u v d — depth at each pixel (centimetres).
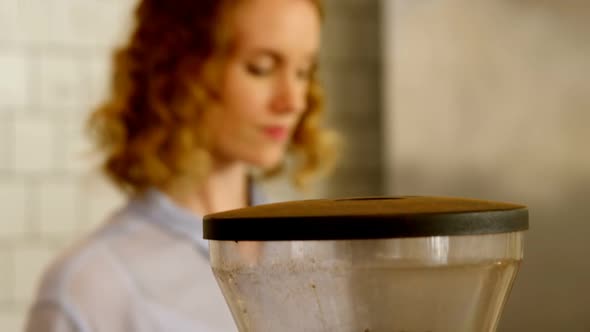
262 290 51
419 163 275
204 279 129
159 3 137
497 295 52
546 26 246
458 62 265
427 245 47
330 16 291
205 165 134
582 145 239
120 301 125
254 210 51
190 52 132
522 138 252
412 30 276
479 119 261
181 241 130
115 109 142
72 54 260
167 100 133
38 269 256
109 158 143
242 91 131
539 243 250
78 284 124
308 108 164
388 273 48
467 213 47
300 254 48
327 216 47
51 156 258
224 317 129
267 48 129
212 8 130
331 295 49
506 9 255
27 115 256
